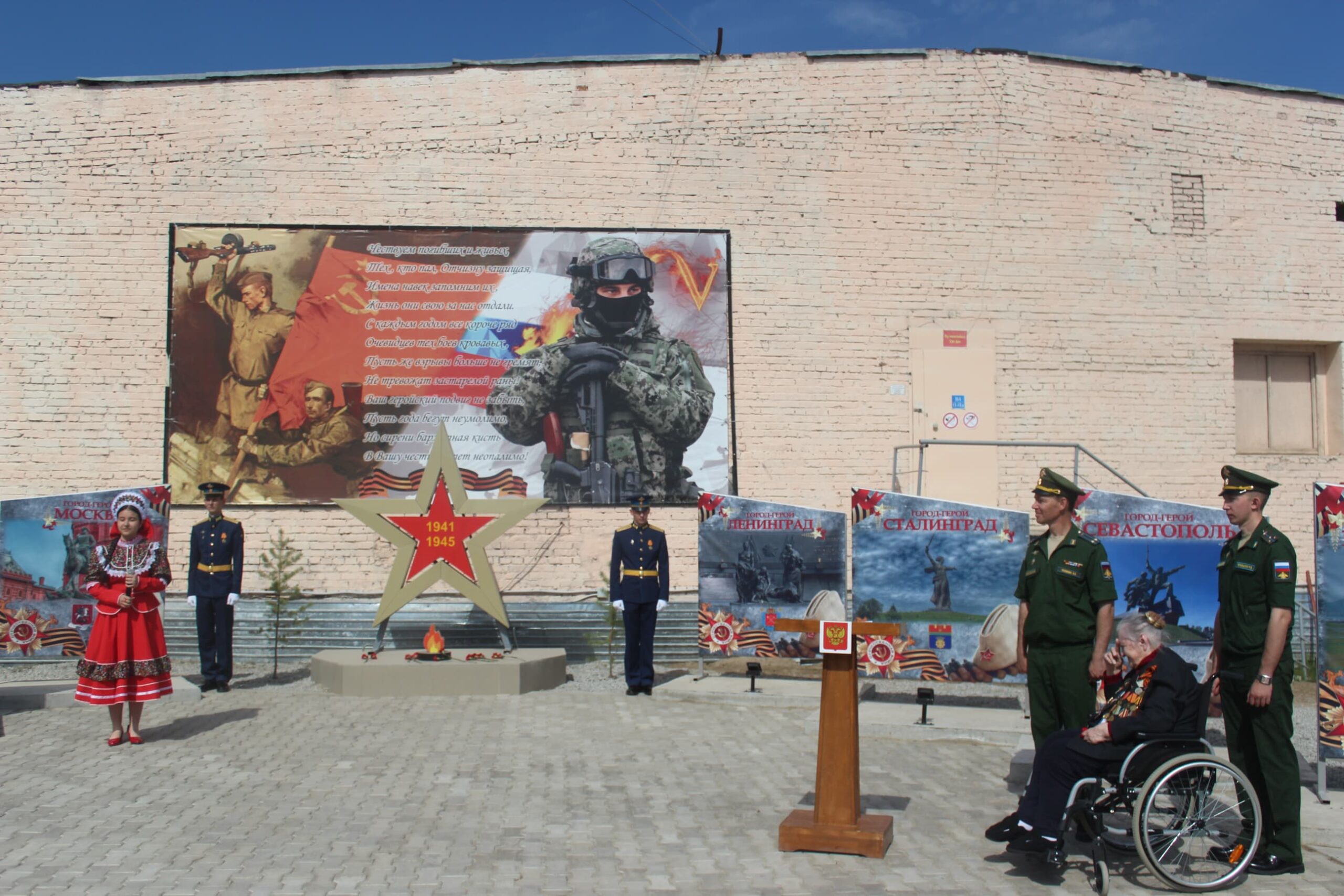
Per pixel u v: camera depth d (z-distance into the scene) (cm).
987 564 1020
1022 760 835
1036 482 1382
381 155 1349
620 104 1370
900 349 1376
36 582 1138
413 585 1160
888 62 1396
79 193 1329
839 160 1384
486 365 1330
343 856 602
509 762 820
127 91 1341
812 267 1373
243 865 585
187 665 1268
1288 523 1423
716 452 1342
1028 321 1394
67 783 752
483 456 1320
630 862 598
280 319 1322
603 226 1356
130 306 1320
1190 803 604
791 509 1137
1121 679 693
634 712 1024
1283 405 1484
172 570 1294
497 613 1171
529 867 588
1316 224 1470
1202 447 1413
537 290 1343
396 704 1050
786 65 1388
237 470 1305
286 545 1240
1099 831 600
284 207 1338
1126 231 1420
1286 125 1474
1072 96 1420
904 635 1026
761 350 1359
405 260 1337
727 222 1370
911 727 955
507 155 1358
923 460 1367
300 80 1351
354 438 1312
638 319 1348
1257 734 634
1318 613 763
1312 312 1455
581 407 1334
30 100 1336
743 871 588
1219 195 1448
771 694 1088
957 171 1394
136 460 1304
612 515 1327
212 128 1341
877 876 586
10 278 1318
